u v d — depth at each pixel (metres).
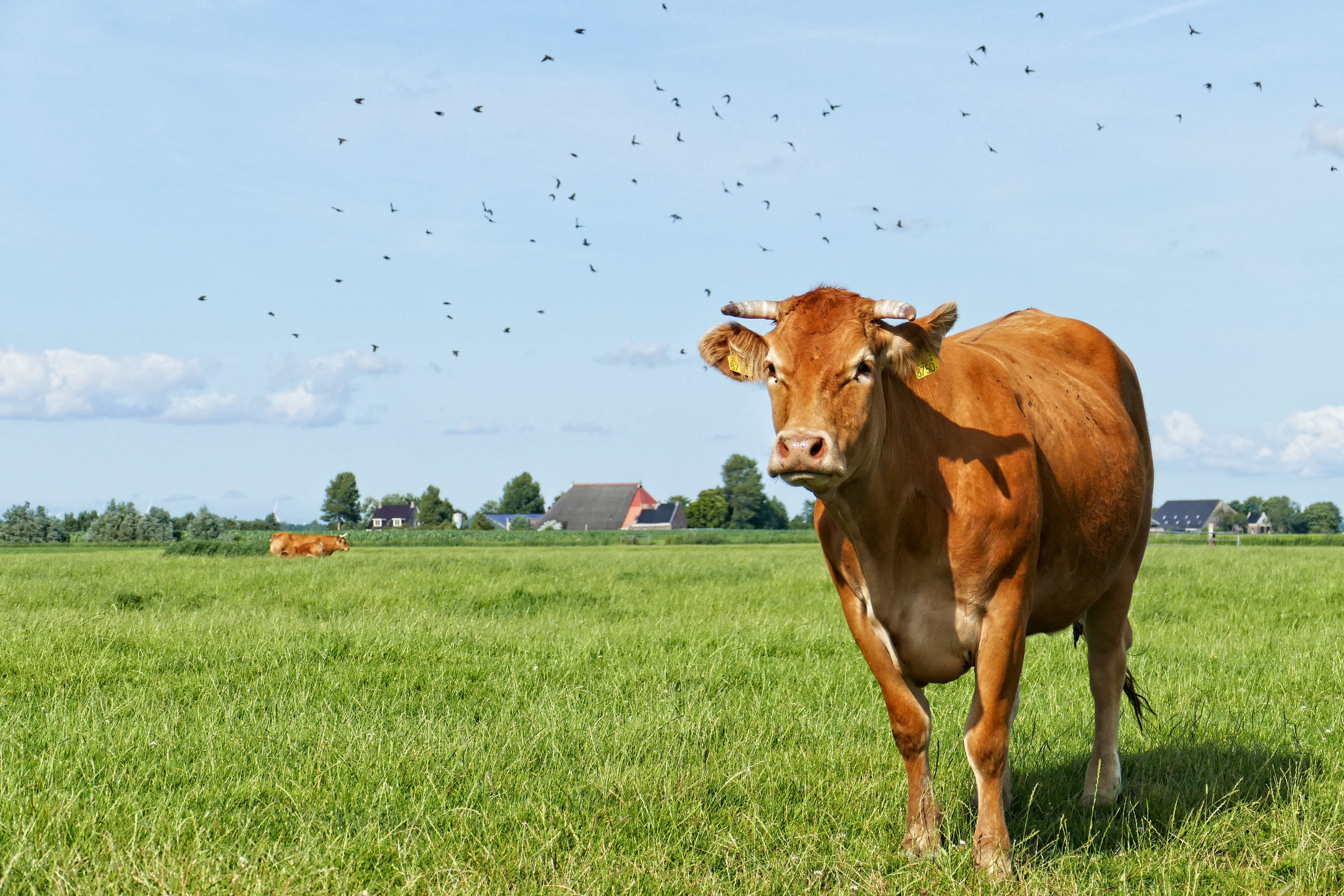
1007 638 4.36
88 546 56.28
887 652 4.60
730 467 115.81
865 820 4.71
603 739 5.85
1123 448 5.46
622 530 99.88
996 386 4.75
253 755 5.45
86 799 4.63
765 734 6.12
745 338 4.38
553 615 12.12
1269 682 7.60
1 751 5.35
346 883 3.83
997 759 4.34
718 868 4.18
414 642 9.12
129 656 8.33
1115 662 5.62
